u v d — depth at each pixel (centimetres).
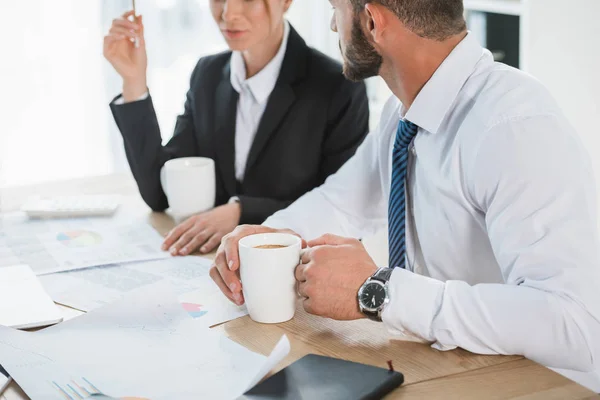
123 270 133
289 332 106
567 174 105
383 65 125
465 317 98
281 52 178
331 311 105
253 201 160
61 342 101
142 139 171
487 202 114
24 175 325
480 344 98
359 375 89
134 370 93
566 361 99
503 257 107
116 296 120
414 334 101
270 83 178
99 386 89
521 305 98
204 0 333
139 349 99
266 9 168
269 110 176
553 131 109
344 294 104
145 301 112
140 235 153
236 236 119
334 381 88
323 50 357
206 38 338
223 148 183
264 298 107
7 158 321
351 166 157
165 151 176
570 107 219
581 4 209
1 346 99
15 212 169
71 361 96
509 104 113
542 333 96
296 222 150
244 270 108
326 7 351
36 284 123
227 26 168
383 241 266
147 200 171
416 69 123
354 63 126
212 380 91
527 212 105
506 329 97
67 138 327
